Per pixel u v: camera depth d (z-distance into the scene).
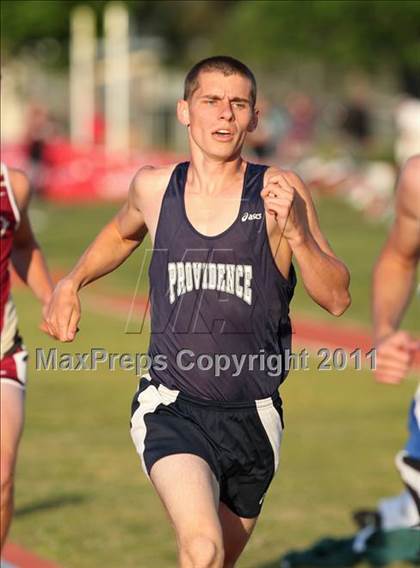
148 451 13.23
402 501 17.89
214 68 13.45
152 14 155.12
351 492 21.78
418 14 87.25
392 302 14.77
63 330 14.25
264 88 140.12
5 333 15.92
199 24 159.12
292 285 13.66
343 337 36.16
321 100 130.00
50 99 122.31
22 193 16.34
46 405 29.03
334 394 29.98
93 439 25.88
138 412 13.63
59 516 20.53
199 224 13.43
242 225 13.33
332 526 19.80
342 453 24.56
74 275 14.36
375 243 60.38
